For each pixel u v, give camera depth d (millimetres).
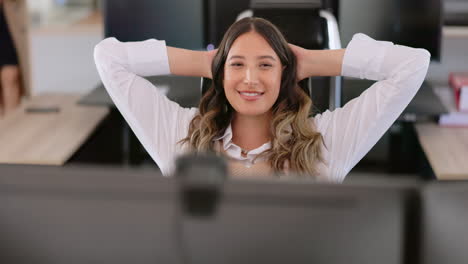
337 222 765
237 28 1596
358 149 1728
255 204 761
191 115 1812
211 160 763
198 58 1747
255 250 764
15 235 780
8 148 2578
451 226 775
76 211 771
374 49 1689
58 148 2584
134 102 1775
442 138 2697
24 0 4203
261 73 1573
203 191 758
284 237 765
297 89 1705
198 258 769
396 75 1672
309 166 1686
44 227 775
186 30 3150
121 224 768
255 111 1595
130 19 3152
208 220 762
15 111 3076
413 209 768
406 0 2996
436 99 2891
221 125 1733
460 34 3145
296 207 765
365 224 767
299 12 2369
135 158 3244
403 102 1691
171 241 765
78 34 3541
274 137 1688
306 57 1697
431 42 2986
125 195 766
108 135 3098
